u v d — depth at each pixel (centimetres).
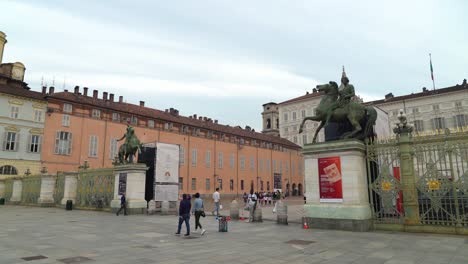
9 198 4128
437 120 6688
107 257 938
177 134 6347
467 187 1259
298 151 9300
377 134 1716
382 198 1435
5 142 4459
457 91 6550
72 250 1040
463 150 1276
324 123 1614
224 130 7412
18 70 5503
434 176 1332
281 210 1775
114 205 2488
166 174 2703
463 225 1267
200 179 6606
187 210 1368
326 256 936
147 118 5919
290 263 859
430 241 1147
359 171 1448
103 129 5316
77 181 3078
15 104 4609
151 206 2412
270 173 8281
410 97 7075
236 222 1931
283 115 9744
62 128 4919
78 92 5519
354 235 1304
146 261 888
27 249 1055
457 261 860
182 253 993
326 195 1502
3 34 5778
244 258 920
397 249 1022
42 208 3153
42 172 4209
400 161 1411
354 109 1544
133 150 2553
